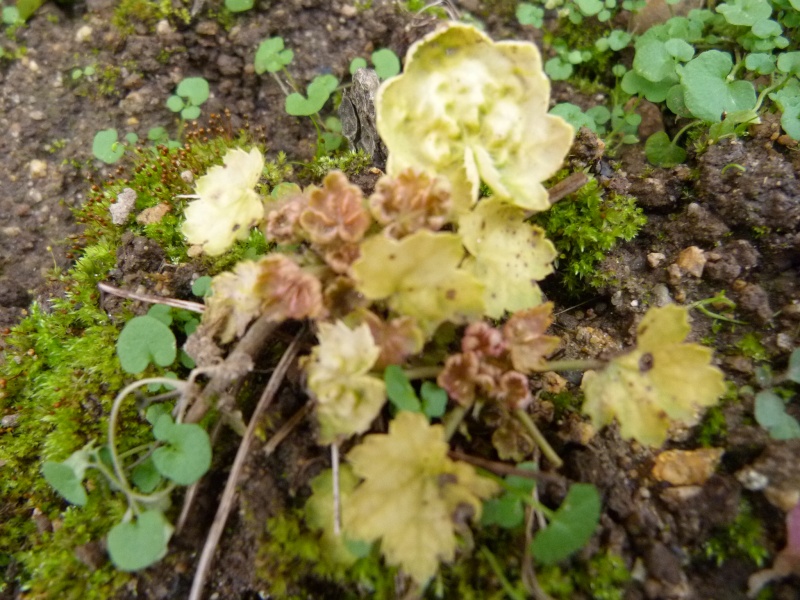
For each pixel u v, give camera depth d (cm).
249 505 11
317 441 10
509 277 11
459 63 11
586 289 13
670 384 10
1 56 17
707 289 13
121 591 11
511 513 9
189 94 16
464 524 10
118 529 10
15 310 16
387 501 9
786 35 15
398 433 9
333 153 16
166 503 11
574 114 15
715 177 13
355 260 10
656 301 13
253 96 17
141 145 17
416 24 17
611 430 11
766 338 12
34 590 11
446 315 10
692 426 11
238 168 12
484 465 10
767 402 11
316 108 15
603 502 11
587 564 10
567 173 13
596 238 13
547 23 17
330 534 10
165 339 11
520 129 11
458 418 10
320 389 9
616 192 13
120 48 17
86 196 17
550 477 10
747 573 10
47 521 12
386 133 10
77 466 11
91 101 17
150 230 14
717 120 13
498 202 11
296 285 10
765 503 10
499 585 10
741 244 12
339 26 17
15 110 17
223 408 11
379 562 10
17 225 16
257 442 11
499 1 18
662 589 10
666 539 10
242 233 12
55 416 12
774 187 12
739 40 15
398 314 10
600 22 17
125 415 12
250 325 11
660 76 14
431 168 11
